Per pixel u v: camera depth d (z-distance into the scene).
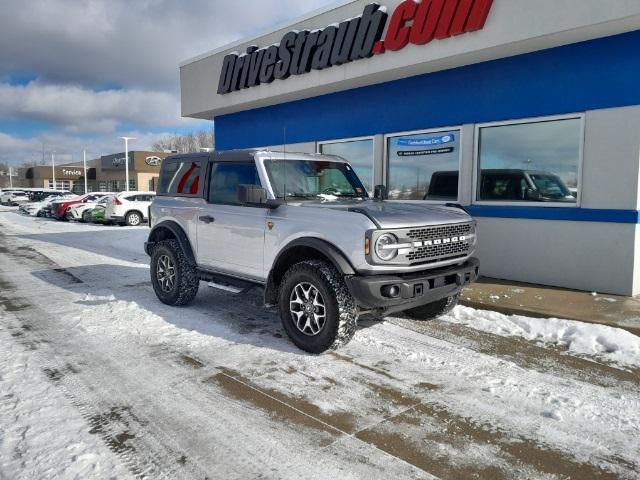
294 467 2.84
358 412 3.52
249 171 5.51
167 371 4.25
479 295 6.64
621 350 4.70
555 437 3.18
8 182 117.69
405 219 4.48
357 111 10.09
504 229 7.81
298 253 4.92
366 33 8.81
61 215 25.69
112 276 8.91
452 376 4.16
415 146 9.18
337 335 4.40
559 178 7.30
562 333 5.16
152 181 50.25
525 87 7.51
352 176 6.27
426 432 3.24
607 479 2.73
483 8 7.12
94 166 69.81
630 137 6.49
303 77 10.26
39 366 4.35
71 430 3.22
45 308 6.42
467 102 8.26
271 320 5.84
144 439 3.12
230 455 2.96
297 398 3.74
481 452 3.00
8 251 12.73
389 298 4.25
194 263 6.23
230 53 12.05
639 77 6.38
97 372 4.22
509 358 4.59
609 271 6.76
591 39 6.76
